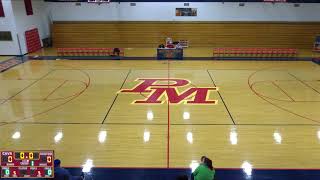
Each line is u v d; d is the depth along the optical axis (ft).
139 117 35.27
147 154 27.22
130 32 79.41
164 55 65.92
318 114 35.65
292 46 78.48
